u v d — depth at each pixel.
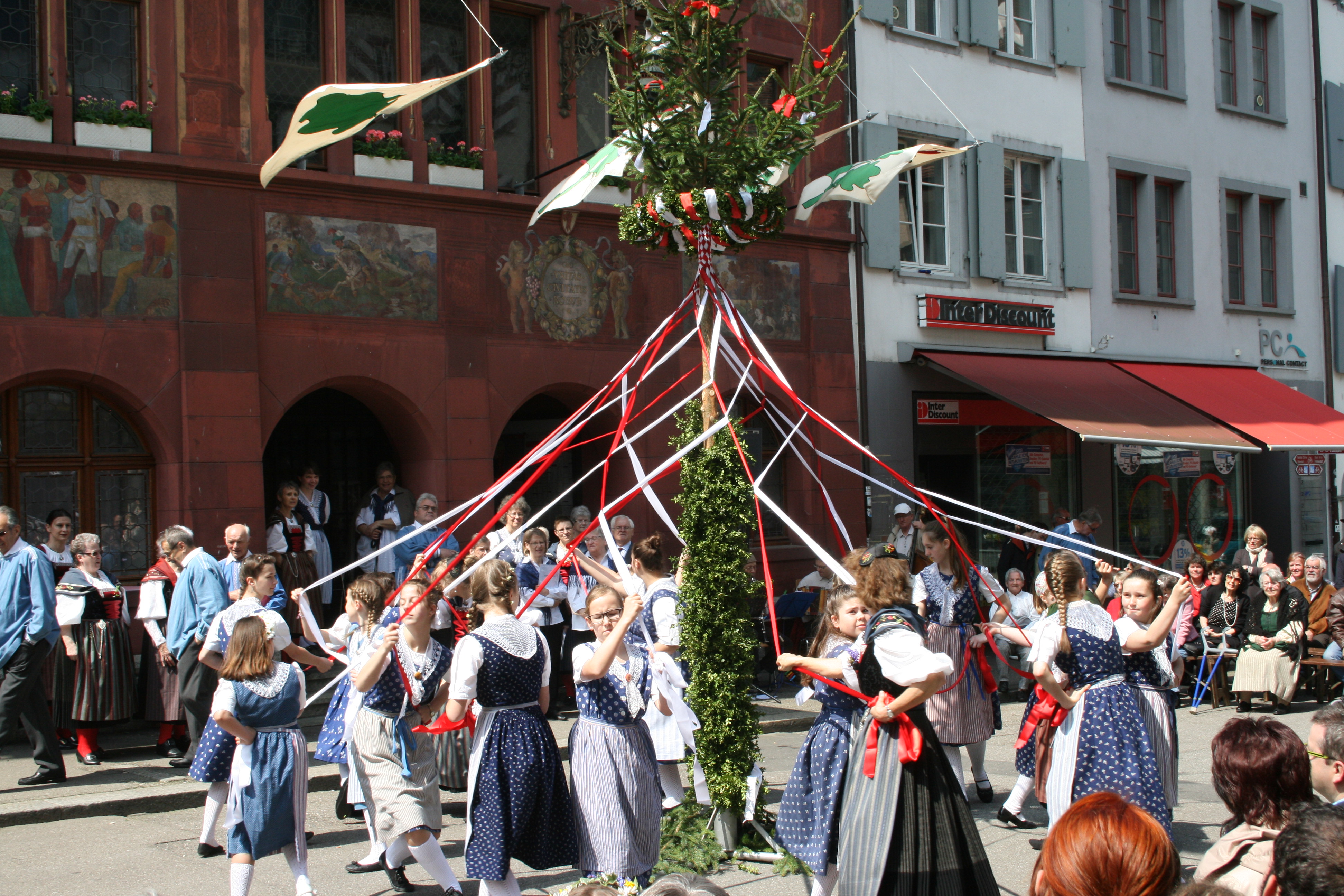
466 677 5.27
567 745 9.84
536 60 13.75
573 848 5.45
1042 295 18.20
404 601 6.20
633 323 14.05
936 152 8.21
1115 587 10.45
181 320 11.07
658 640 6.84
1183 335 20.19
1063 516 15.85
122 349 10.78
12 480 10.47
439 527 12.31
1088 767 5.94
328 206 11.97
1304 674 13.81
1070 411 15.83
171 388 11.03
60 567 9.52
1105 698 5.98
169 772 8.89
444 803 8.02
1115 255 19.25
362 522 12.31
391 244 12.35
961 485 17.28
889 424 16.34
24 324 10.33
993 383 16.00
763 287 15.17
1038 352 17.94
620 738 5.43
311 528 11.83
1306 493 21.75
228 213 11.36
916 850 4.70
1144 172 19.67
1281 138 22.03
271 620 6.93
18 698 8.30
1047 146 18.34
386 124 12.59
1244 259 21.53
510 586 5.52
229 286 11.31
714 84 6.88
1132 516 19.11
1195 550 20.03
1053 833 2.62
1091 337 18.84
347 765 7.50
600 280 13.82
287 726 5.74
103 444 10.95
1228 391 19.28
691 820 6.84
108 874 6.60
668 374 14.26
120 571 10.96
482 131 13.09
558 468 14.88
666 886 2.70
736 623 6.65
